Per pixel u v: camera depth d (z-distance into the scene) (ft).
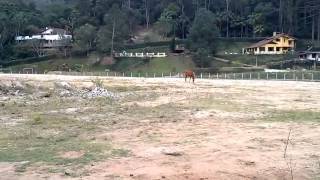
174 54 332.80
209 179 36.60
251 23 371.35
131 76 263.90
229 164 41.45
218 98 109.50
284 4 362.12
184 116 76.13
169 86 155.33
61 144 50.96
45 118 73.00
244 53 332.19
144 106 91.56
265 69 279.08
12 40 368.48
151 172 38.52
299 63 295.69
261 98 109.60
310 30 366.63
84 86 135.64
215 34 325.83
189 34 331.36
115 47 338.75
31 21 392.88
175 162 42.16
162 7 411.75
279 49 331.57
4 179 36.68
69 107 89.04
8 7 387.75
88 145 50.24
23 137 55.26
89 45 343.05
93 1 398.62
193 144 51.08
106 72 294.25
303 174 38.22
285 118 72.64
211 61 314.96
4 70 311.88
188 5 401.70
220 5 405.80
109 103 97.25
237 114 78.43
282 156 44.75
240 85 163.32
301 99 106.93
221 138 54.90
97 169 39.58
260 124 66.39
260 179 36.81
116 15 341.82
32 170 39.34
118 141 53.06
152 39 375.04
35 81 157.38
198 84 168.35
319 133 57.88
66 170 38.99
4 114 78.07
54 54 346.13
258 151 47.14
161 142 52.42
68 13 432.66
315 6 348.79
